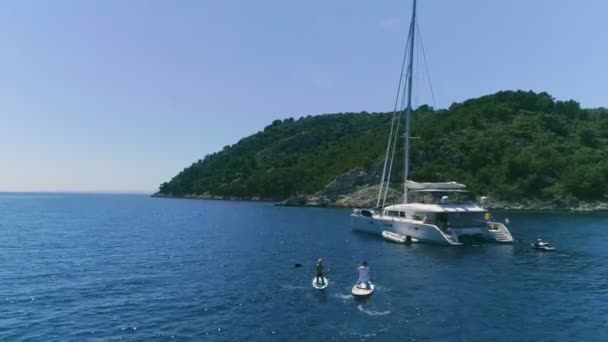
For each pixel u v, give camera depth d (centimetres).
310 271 3597
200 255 4519
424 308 2473
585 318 2305
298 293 2850
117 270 3706
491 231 5122
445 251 4559
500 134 14075
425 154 13525
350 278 3294
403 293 2814
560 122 14750
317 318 2305
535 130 14238
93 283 3197
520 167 12469
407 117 5659
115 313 2433
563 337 2031
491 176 12681
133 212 13575
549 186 12169
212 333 2091
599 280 3197
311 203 14700
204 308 2520
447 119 15138
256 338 2016
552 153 12738
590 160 12644
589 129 14038
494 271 3516
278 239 5888
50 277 3419
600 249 4731
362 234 6291
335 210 12631
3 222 9362
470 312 2398
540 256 4253
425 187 5456
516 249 4688
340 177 14525
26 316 2383
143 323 2253
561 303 2583
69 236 6531
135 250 4941
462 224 5262
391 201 11831
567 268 3644
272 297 2753
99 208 16725
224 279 3309
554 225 7562
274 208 13962
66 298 2761
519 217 9331
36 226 8350
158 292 2911
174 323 2248
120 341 1997
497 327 2158
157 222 9281
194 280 3281
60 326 2214
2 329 2169
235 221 9206
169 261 4153
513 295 2764
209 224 8594
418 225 5091
